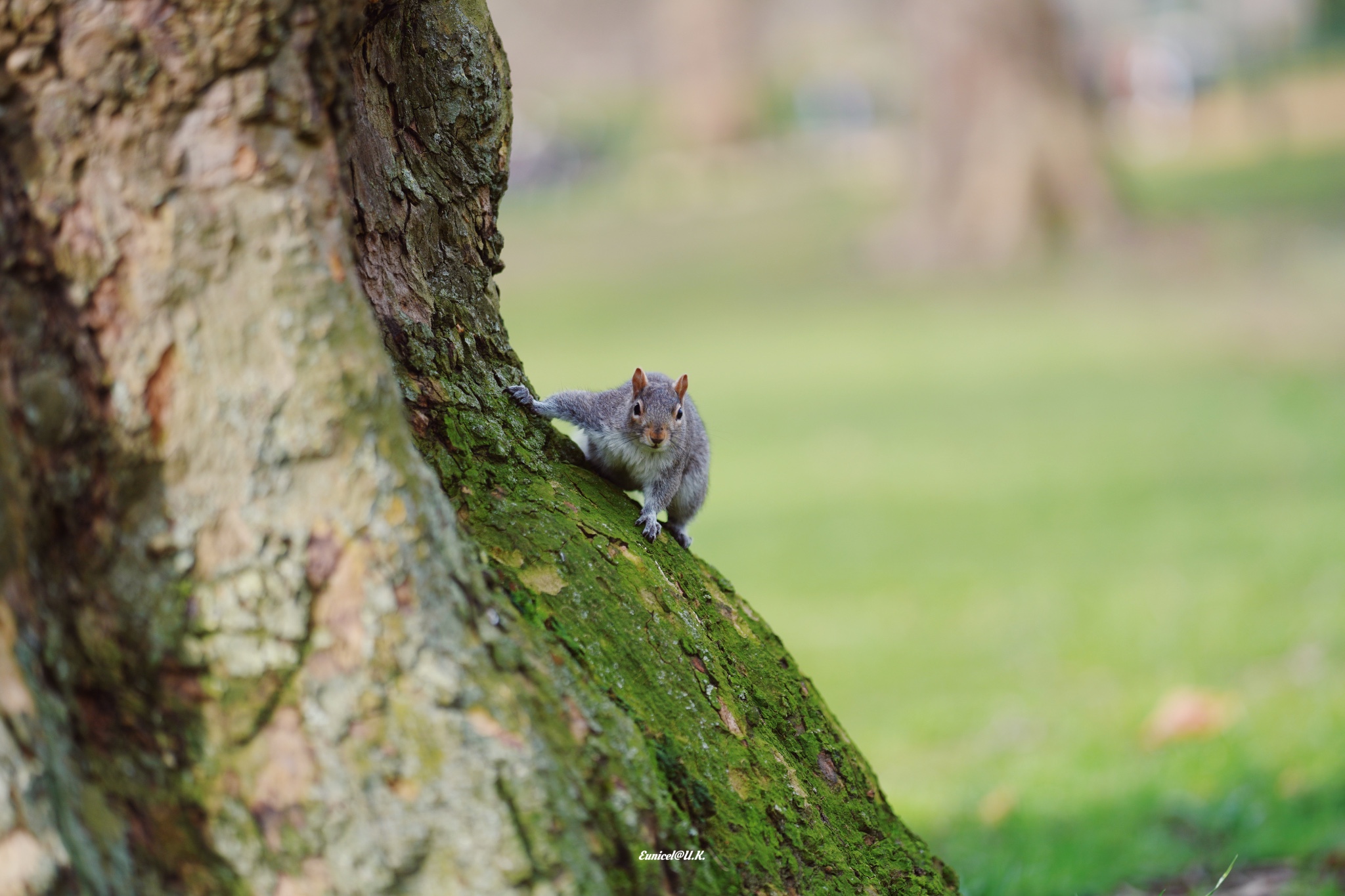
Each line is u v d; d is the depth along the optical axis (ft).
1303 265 144.15
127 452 13.60
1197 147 231.50
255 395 13.75
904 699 47.65
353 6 15.11
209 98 13.76
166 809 13.23
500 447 19.76
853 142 291.79
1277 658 45.01
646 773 15.26
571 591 17.85
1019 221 169.89
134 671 13.44
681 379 28.68
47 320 13.29
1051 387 114.21
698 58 297.53
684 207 248.73
